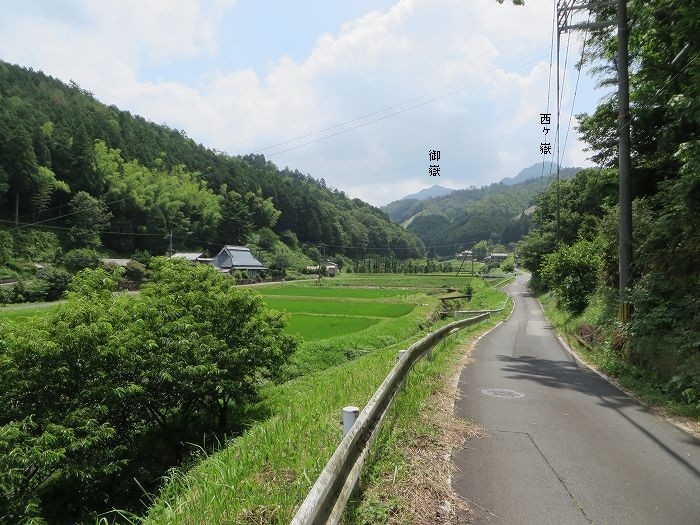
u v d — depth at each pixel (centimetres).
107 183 8250
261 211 11762
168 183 9569
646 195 1573
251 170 13288
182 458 983
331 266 11519
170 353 995
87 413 811
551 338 2061
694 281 1058
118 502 856
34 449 687
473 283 8094
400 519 361
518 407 752
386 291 6519
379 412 514
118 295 1166
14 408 810
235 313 1248
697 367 804
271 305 4169
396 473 429
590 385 968
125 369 916
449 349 1396
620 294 1277
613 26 1447
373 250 15912
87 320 912
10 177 6594
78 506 832
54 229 7012
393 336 2278
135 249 8062
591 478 461
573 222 4638
